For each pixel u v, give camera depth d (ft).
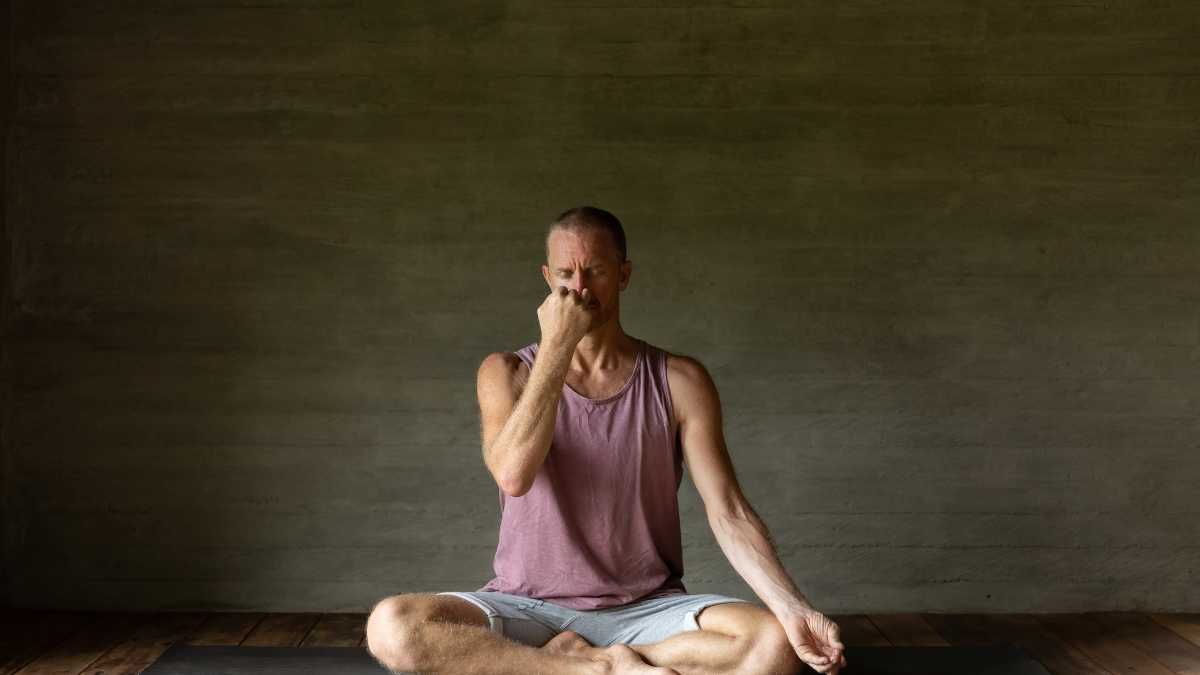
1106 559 13.74
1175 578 13.74
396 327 13.58
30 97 13.47
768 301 13.65
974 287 13.67
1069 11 13.64
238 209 13.56
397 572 13.61
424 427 13.61
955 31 13.60
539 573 9.51
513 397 9.68
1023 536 13.74
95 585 13.52
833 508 13.71
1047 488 13.74
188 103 13.52
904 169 13.62
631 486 9.55
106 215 13.51
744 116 13.58
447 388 13.61
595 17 13.56
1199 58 13.61
